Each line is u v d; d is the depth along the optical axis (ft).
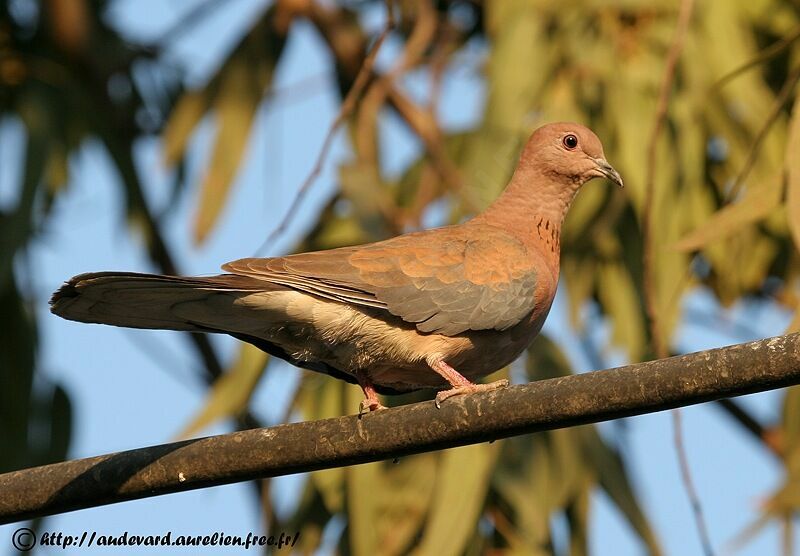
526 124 41.34
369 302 30.09
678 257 40.86
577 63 42.06
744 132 42.22
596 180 42.55
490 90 41.55
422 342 31.12
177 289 27.48
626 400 23.88
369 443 25.66
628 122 41.42
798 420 39.06
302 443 25.81
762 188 32.65
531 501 37.81
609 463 39.17
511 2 42.70
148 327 28.81
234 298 28.58
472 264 31.68
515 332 32.45
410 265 30.91
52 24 50.31
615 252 42.34
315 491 39.24
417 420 25.36
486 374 33.45
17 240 44.62
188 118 48.03
